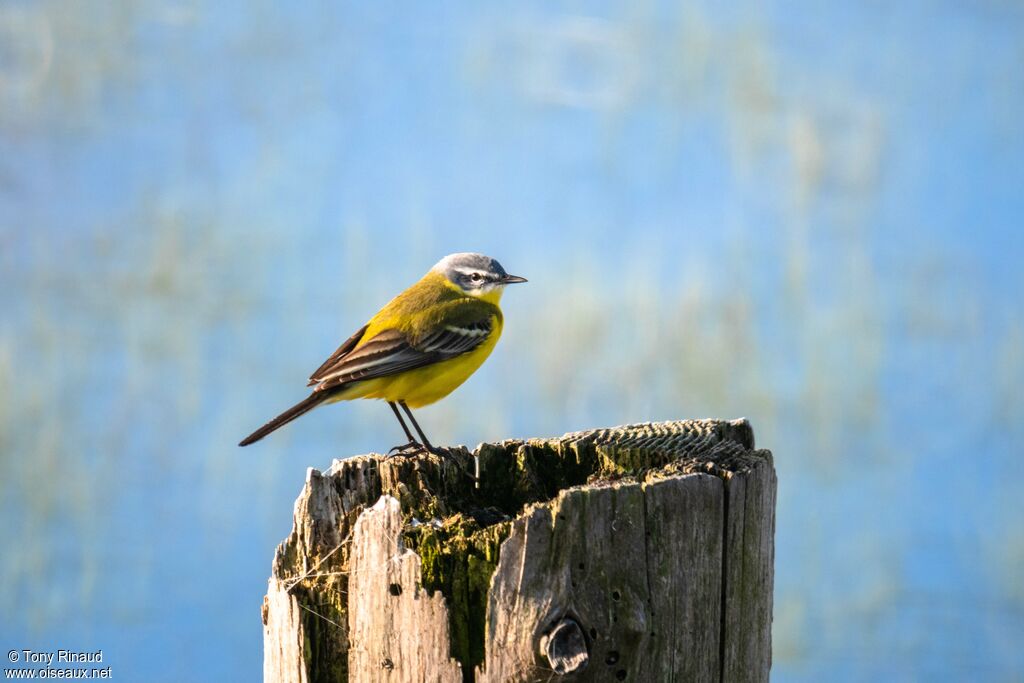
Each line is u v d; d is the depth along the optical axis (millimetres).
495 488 7520
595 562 5824
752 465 6402
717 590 6141
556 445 7488
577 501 5797
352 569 6035
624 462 7227
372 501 7086
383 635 5945
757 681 6359
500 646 5730
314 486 6562
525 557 5746
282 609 6238
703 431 7535
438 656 5852
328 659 6172
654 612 5918
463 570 5969
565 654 5703
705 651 6109
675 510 5977
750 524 6277
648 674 5918
